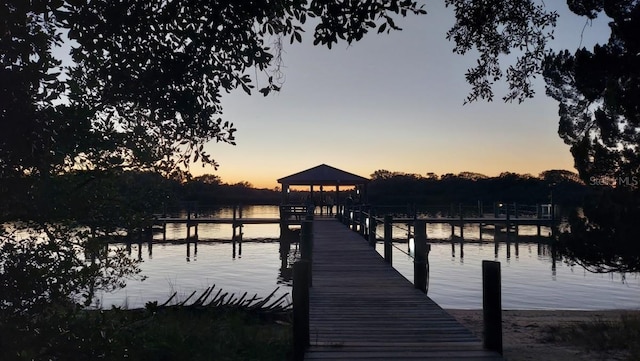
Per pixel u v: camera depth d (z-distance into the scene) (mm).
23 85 2443
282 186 34781
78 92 3199
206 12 3541
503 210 50125
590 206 10703
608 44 10438
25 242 3029
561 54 12016
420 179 82188
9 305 2693
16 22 2393
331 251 16031
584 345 9758
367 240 19234
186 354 6539
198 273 23062
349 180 33938
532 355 9094
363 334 6570
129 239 4777
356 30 3639
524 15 6094
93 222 3902
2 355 2547
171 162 4223
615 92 10172
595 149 11328
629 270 10594
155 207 4551
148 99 3572
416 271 9930
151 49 3475
